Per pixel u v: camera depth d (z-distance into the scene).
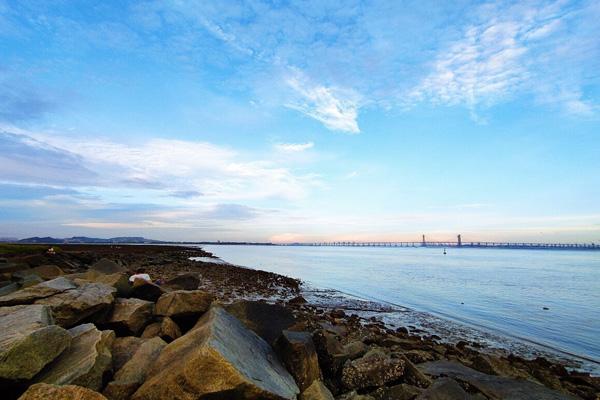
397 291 35.03
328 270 62.03
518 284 43.31
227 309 9.81
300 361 7.58
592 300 31.58
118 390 5.62
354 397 7.44
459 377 10.02
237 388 5.30
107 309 8.83
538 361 13.77
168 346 6.61
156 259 56.09
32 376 5.10
